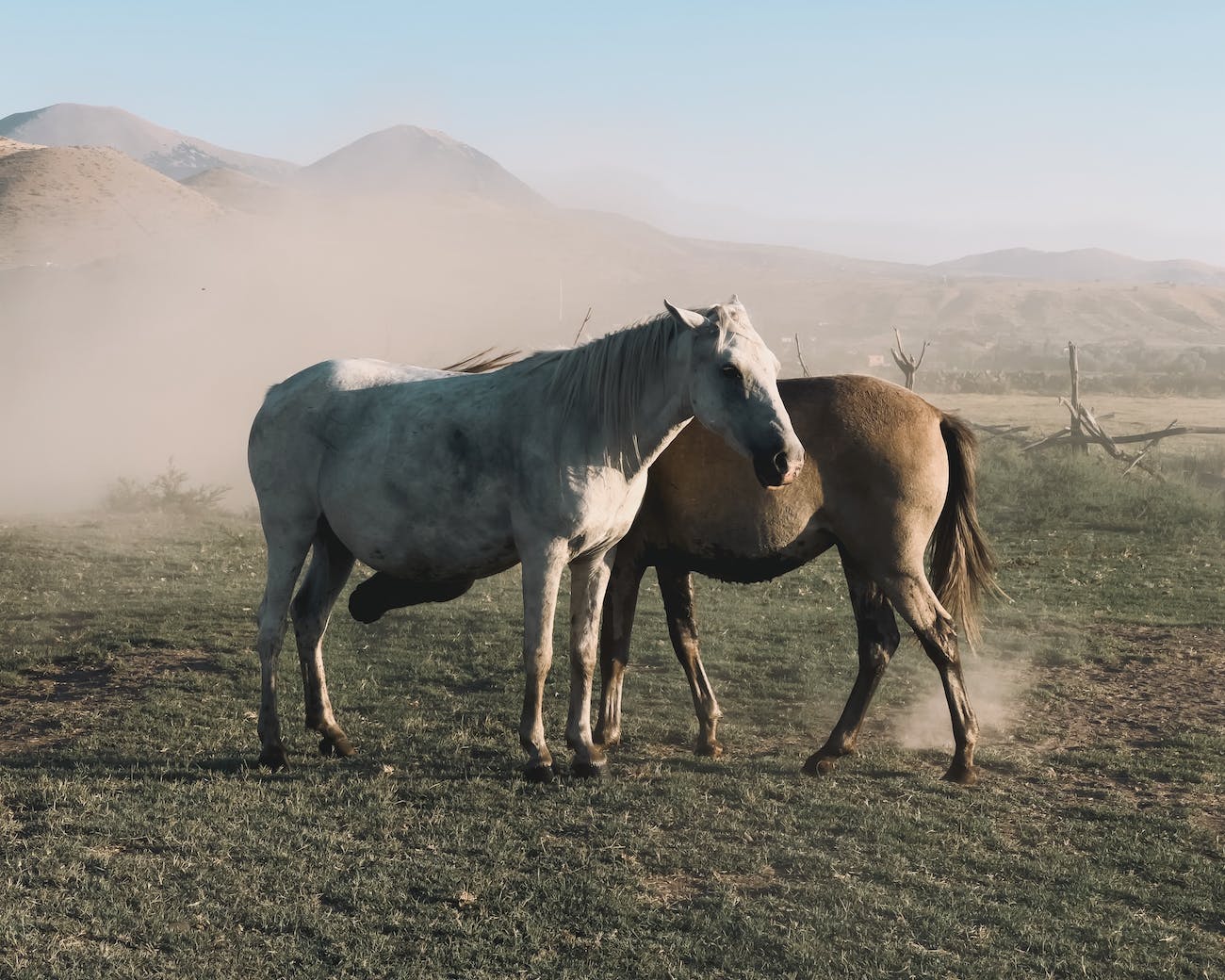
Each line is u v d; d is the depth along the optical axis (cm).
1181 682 824
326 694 665
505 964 408
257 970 402
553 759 636
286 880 468
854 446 607
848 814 556
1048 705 770
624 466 580
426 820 536
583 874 478
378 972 401
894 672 858
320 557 661
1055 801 586
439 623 991
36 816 530
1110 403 4216
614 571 652
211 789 570
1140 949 427
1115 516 1644
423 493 589
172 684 807
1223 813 571
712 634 965
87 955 406
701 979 401
